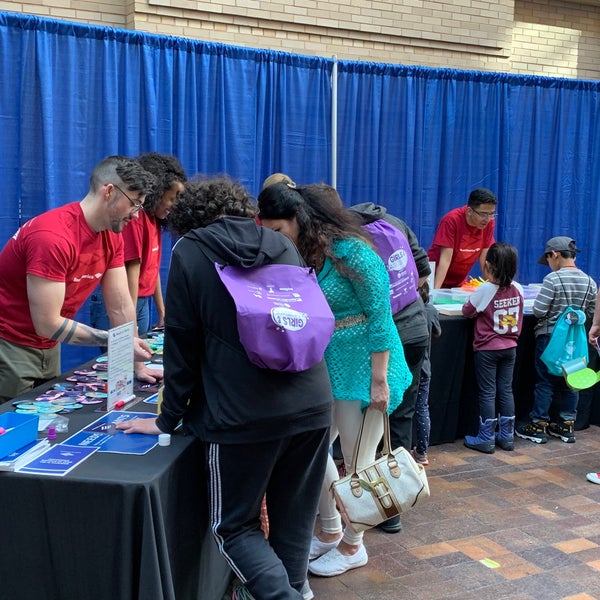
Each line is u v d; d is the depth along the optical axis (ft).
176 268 6.44
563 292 14.37
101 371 9.67
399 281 10.09
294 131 17.01
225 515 6.57
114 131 14.74
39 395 8.37
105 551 6.06
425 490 8.17
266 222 8.16
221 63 15.84
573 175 20.47
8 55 13.60
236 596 7.15
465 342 14.57
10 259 8.36
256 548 6.53
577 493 12.46
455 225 15.98
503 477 13.16
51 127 14.03
